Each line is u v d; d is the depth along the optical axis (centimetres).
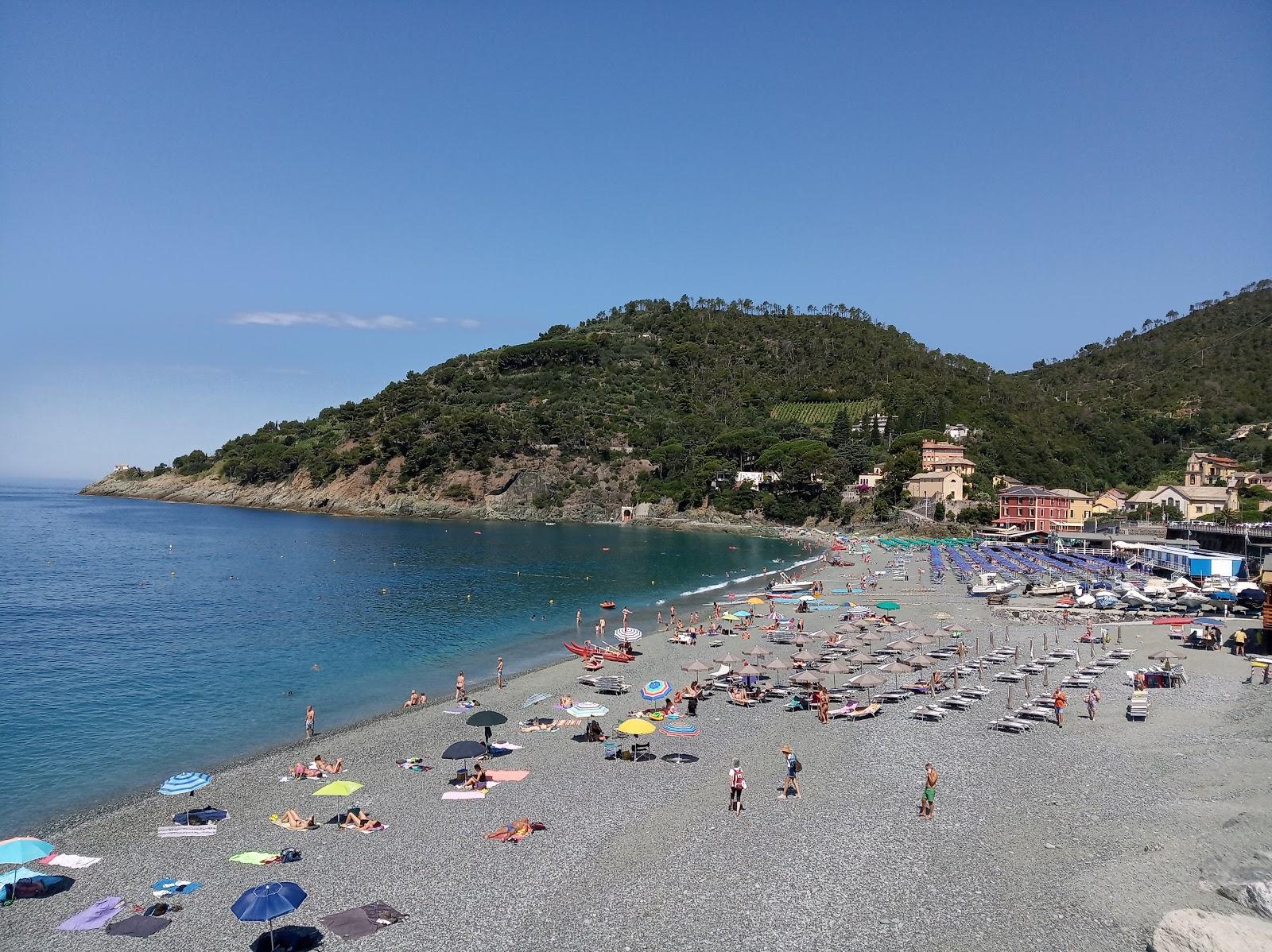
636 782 3391
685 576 11656
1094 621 7062
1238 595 6912
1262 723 3803
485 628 7438
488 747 3747
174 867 2686
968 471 18962
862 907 2328
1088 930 2155
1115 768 3353
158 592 9400
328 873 2602
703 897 2406
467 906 2380
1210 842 2555
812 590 9294
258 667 5800
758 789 3272
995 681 4962
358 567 11938
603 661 5859
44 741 4144
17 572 11094
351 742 4050
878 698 4603
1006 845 2688
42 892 2516
